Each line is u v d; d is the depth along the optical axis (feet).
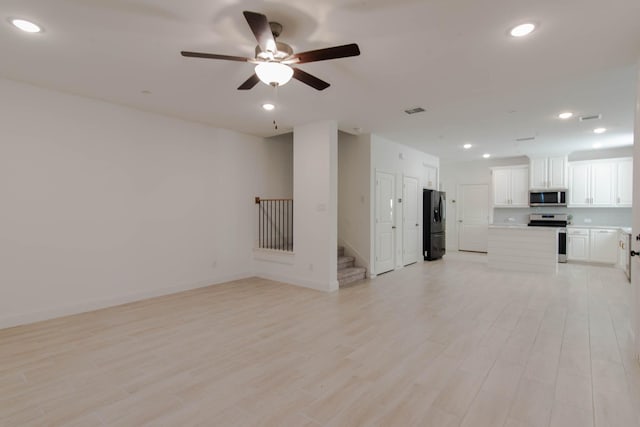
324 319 11.89
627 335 10.30
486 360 8.68
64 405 6.72
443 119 15.67
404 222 22.41
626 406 6.62
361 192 19.13
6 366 8.34
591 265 22.59
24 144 11.40
